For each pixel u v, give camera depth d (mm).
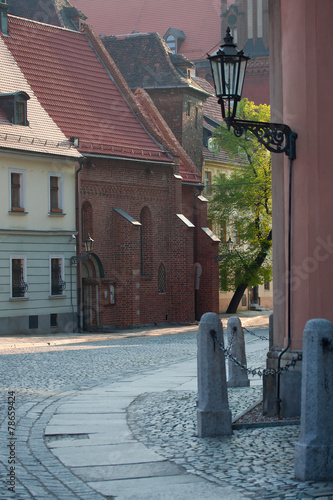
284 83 11828
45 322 40469
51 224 41000
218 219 53562
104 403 14062
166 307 49719
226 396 10594
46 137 41250
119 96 49844
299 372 11477
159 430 11172
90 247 41562
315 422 8109
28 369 20578
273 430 10781
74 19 54656
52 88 45375
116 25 80125
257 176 51062
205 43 74188
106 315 45156
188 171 52500
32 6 53250
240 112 50344
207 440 10250
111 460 9281
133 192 47000
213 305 51781
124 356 25125
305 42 11578
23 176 39469
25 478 8305
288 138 11562
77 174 42562
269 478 8164
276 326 12133
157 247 49031
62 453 9734
